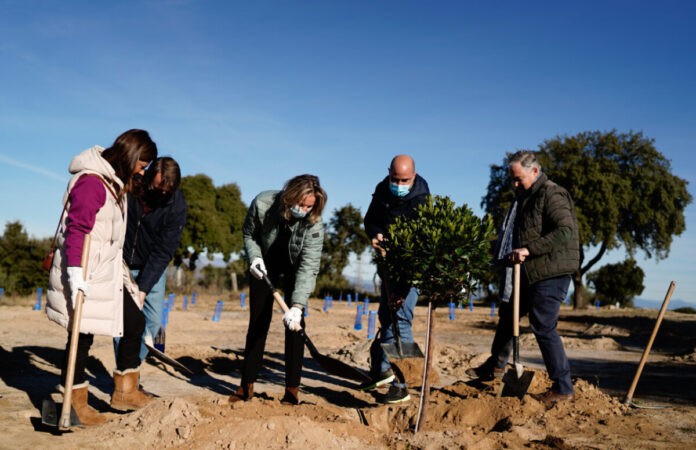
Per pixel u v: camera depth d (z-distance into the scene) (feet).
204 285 115.75
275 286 13.89
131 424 10.91
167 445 10.05
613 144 108.27
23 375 16.53
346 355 22.27
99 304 10.69
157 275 13.83
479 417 12.41
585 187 105.91
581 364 24.22
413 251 11.16
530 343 31.30
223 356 22.15
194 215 117.19
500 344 14.66
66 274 10.62
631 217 109.29
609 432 11.43
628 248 109.60
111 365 18.79
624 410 13.29
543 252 13.07
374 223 15.31
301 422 10.57
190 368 19.49
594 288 129.29
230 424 10.64
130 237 14.10
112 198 10.84
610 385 18.25
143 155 11.06
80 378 11.02
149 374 17.85
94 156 10.69
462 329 45.80
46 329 30.40
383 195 14.94
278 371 20.13
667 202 106.83
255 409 12.26
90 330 10.60
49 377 16.60
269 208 12.69
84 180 10.40
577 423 12.00
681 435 11.33
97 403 13.65
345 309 74.13
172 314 50.39
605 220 104.88
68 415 9.91
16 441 9.87
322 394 15.76
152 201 13.78
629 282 123.24
